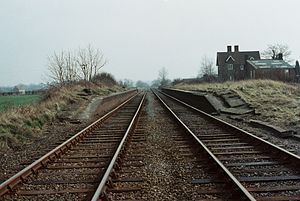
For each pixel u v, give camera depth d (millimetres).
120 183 7461
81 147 11898
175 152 10586
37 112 18812
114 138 13617
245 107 22797
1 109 17250
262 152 10219
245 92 28594
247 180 7340
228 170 7633
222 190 6789
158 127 16531
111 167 7953
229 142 12172
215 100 25453
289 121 16250
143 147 11531
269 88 31047
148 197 6516
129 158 9828
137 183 7445
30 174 8242
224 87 35312
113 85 66562
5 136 12891
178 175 8000
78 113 22766
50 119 19219
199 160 9391
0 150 11938
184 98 39531
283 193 6551
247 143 11836
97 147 11852
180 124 16516
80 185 7449
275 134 13445
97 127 17125
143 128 16266
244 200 5980
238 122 17797
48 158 9648
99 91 39344
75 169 8836
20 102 21234
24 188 7289
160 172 8305
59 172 8539
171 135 13938
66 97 26609
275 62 88000
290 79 48062
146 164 9117
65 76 38312
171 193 6738
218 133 14258
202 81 80062
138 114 22500
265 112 19875
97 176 8117
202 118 20219
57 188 7266
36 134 15461
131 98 50531
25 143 13461
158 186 7211
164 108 28672
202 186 7145
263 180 7332
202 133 14328
